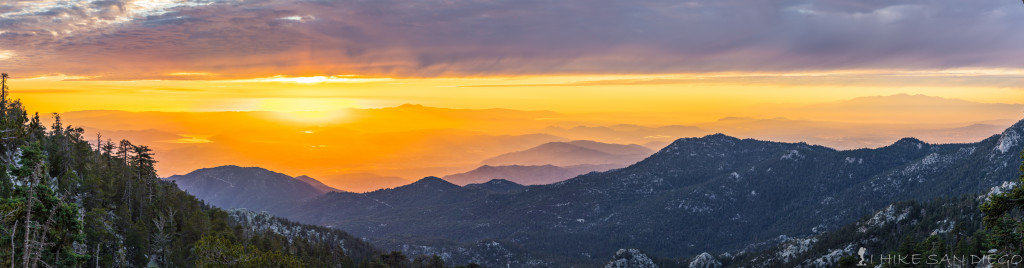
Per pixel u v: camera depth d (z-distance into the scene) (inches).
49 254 2295.8
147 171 5216.5
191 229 4766.2
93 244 3548.2
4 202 2124.8
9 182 2765.7
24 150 2266.2
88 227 3523.6
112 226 4097.0
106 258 3646.7
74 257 2383.1
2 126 2701.8
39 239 2235.5
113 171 4901.6
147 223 4685.0
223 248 3732.8
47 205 2262.6
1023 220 2128.4
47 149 4264.3
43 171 2311.8
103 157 5246.1
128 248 4197.8
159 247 4461.1
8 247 2121.1
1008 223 2134.6
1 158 2827.3
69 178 3786.9
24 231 2191.2
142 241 4242.1
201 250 3710.6
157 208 5000.0
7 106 4311.0
